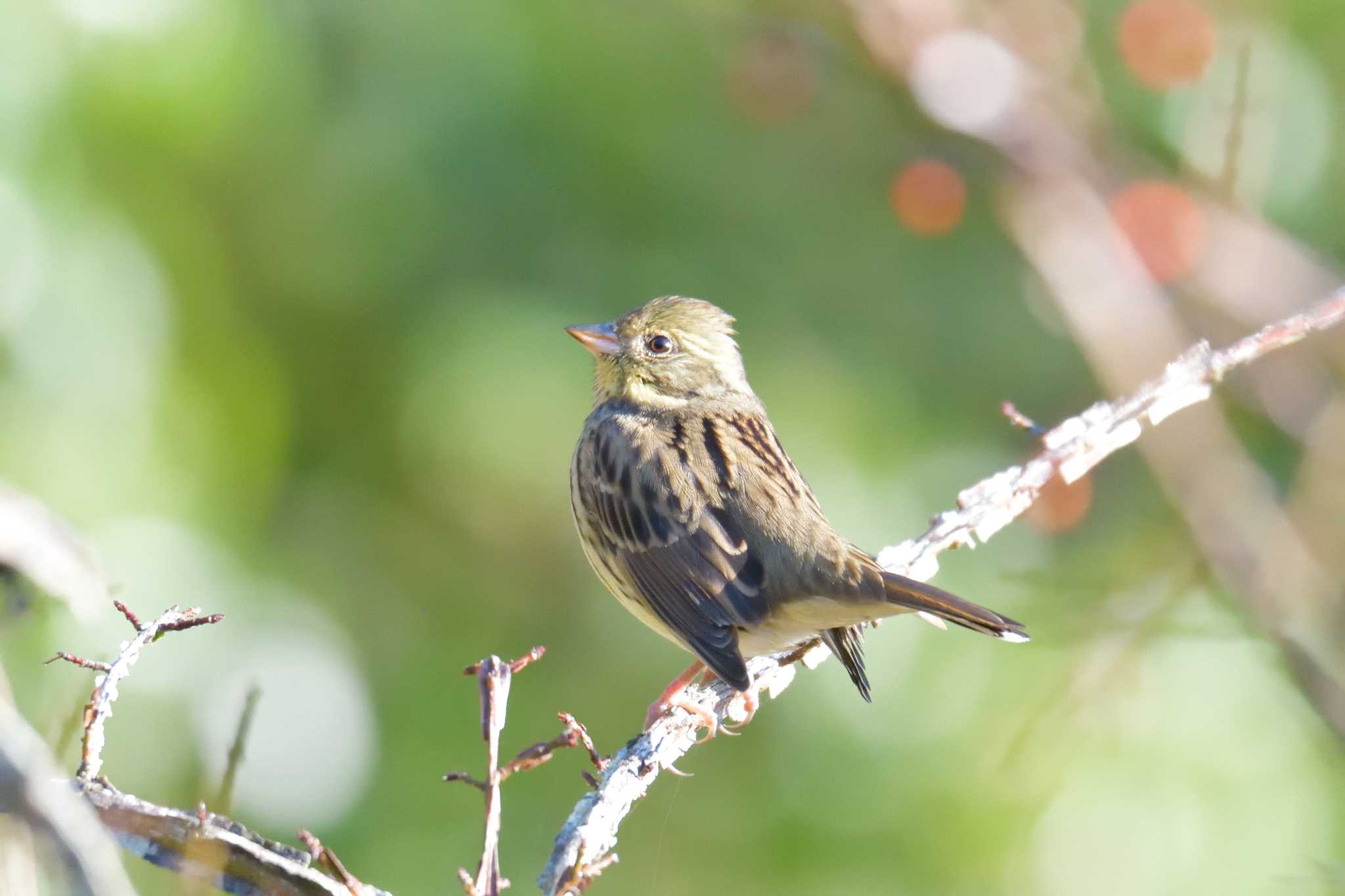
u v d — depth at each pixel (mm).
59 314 9312
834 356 12312
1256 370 10977
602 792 6203
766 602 8055
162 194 9961
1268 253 11023
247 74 10039
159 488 9711
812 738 10727
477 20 11180
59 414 9289
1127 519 11758
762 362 11930
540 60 11414
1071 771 10211
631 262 11797
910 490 11742
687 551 8398
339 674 10617
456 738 11289
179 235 10070
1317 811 10188
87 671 8273
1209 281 10953
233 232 10578
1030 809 10289
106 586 6562
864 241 12648
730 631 7980
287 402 10820
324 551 11180
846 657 8047
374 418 11320
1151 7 10484
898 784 10602
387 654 11328
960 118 10984
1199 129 11109
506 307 11266
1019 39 11203
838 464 11523
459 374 11109
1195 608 9570
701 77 12141
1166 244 10195
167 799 9586
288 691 10328
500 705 4910
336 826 10422
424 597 11547
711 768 11000
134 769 9477
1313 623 9062
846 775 10688
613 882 11031
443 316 11156
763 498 8406
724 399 9625
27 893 3703
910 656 10633
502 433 11156
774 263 12359
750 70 11648
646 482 8711
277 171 10492
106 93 9484
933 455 12172
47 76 9250
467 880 4781
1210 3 11695
